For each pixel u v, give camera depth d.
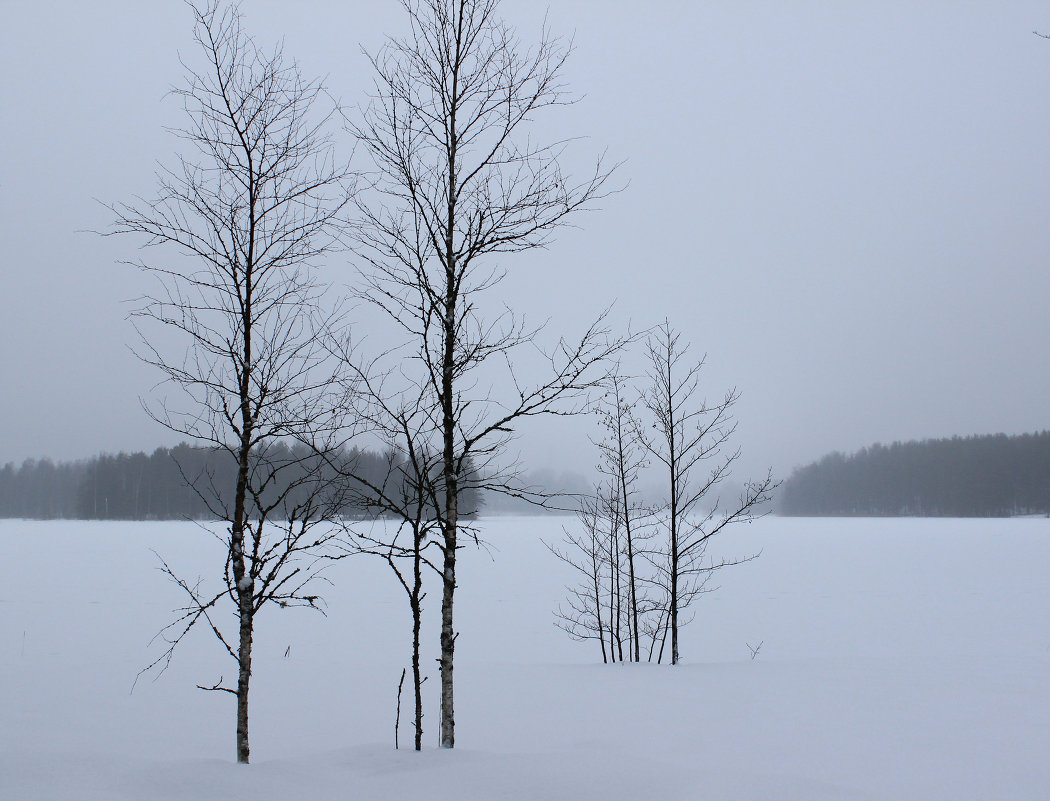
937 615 21.84
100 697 11.65
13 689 12.17
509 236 6.75
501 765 5.84
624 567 19.28
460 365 6.79
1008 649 16.42
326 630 18.92
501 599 25.22
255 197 6.52
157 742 9.00
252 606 6.29
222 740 9.14
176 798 4.94
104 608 22.27
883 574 32.47
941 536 60.81
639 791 5.32
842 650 16.78
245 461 6.28
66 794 4.91
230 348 6.41
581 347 6.80
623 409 15.55
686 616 21.95
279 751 8.55
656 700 10.28
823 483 141.12
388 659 15.44
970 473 120.56
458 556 41.16
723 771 5.84
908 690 10.00
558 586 28.55
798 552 44.41
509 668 13.65
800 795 5.32
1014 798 5.79
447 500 6.74
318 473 6.75
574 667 13.63
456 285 6.77
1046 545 49.47
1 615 21.00
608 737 8.24
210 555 39.75
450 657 6.64
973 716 8.54
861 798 5.35
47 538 53.41
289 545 6.50
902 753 7.08
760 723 8.54
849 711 8.94
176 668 14.14
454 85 6.87
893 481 129.88
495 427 6.75
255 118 6.64
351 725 9.87
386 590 26.64
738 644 17.94
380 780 5.48
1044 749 7.17
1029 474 114.56
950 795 5.85
